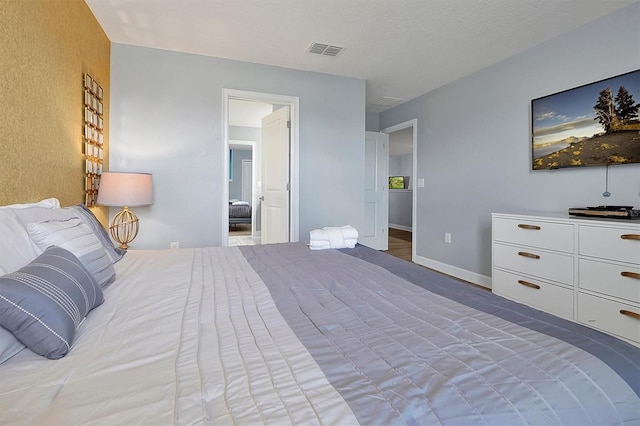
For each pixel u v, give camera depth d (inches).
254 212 273.3
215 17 102.7
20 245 43.1
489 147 140.3
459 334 34.4
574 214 99.0
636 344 77.0
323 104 149.3
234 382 26.0
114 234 121.2
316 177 149.4
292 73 143.3
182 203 128.3
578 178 106.8
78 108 90.0
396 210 371.6
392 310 42.1
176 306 43.6
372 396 24.3
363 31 110.7
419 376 26.9
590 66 103.3
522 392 25.1
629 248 78.1
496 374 27.1
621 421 25.5
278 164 156.6
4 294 30.2
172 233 127.5
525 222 102.9
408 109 193.8
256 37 114.9
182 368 28.0
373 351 31.1
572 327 36.1
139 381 26.1
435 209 172.7
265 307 43.7
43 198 71.6
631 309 77.9
